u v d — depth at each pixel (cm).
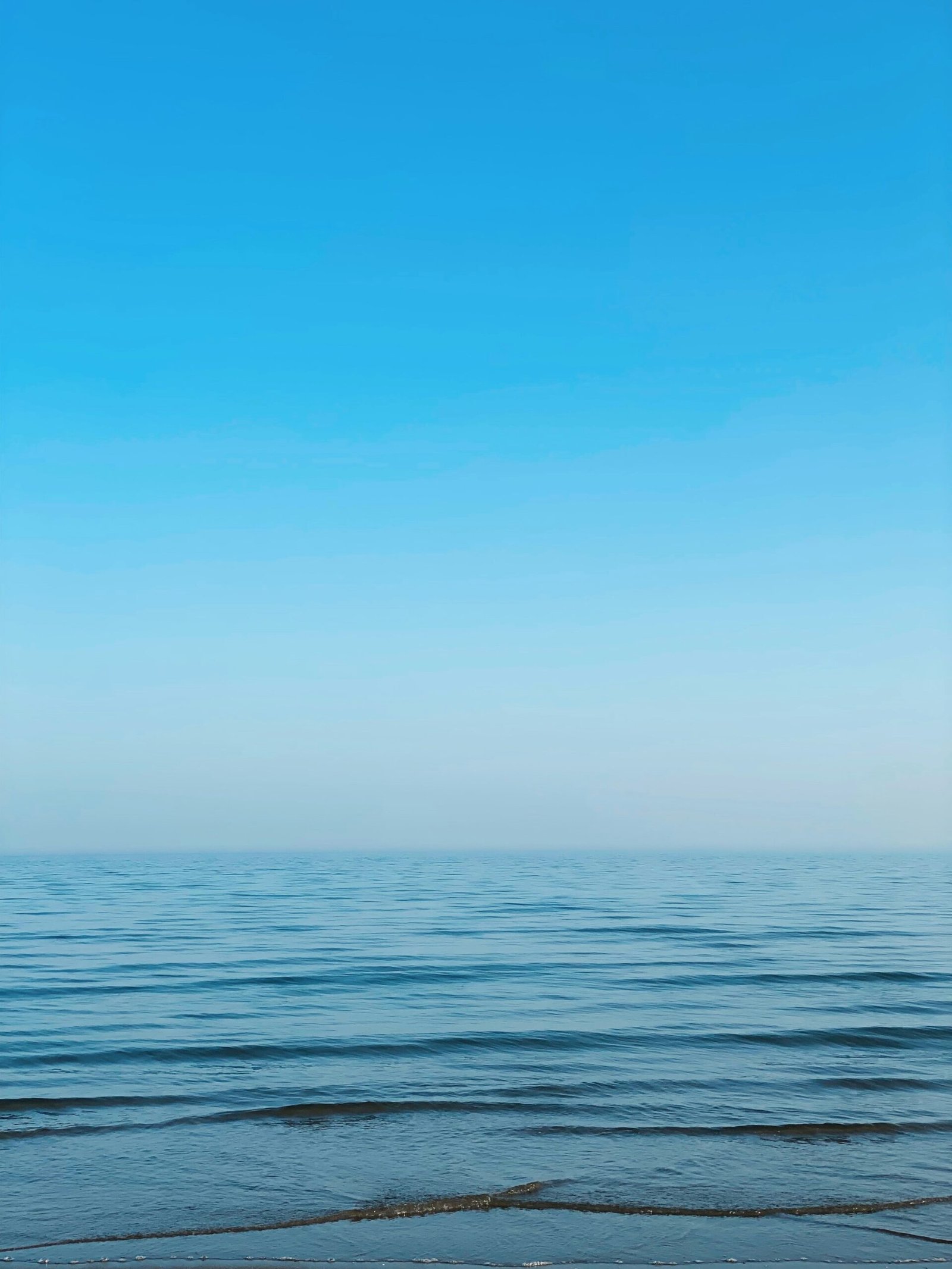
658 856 19225
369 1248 770
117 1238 788
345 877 8731
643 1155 1002
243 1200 876
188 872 10112
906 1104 1195
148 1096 1226
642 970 2372
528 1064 1392
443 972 2330
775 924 3719
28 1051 1465
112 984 2142
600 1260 749
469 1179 932
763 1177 941
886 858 16888
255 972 2333
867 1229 816
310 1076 1325
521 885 7050
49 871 10519
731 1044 1527
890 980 2209
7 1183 920
